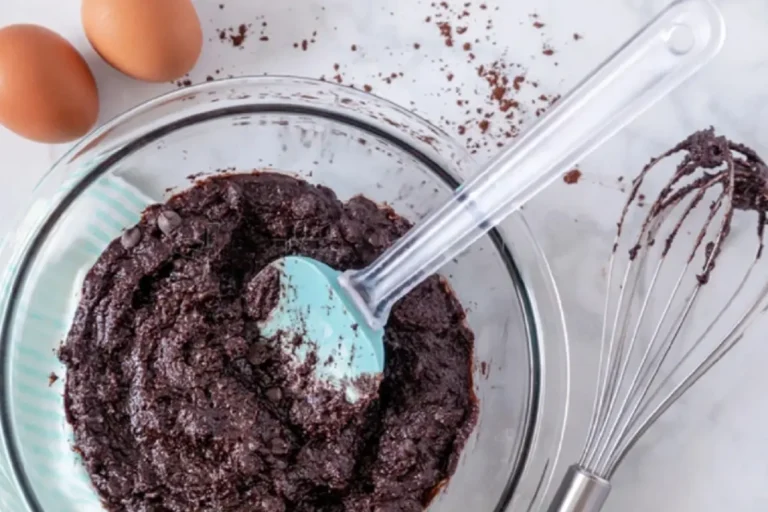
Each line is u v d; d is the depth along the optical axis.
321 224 0.52
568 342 0.55
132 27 0.50
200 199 0.52
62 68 0.51
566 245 0.55
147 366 0.50
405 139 0.53
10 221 0.54
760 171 0.51
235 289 0.51
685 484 0.55
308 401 0.49
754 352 0.55
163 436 0.49
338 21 0.55
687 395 0.55
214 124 0.53
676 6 0.38
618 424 0.51
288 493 0.49
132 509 0.49
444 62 0.55
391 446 0.50
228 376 0.50
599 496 0.49
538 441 0.52
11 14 0.54
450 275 0.54
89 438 0.49
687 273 0.55
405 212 0.55
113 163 0.52
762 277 0.55
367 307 0.49
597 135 0.41
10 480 0.52
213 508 0.49
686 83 0.55
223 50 0.55
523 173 0.42
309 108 0.53
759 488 0.54
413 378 0.51
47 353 0.52
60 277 0.53
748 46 0.55
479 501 0.53
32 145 0.54
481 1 0.55
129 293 0.50
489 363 0.54
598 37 0.55
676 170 0.53
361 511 0.49
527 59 0.55
